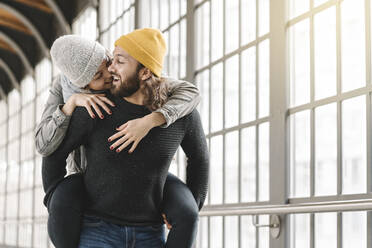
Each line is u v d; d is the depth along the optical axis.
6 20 14.02
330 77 3.87
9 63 16.25
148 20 7.18
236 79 5.14
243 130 5.00
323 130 3.91
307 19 4.14
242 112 5.04
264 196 4.64
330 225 3.76
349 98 3.65
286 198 4.29
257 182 4.75
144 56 2.06
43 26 12.81
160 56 2.12
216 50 5.52
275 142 4.43
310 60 4.08
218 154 5.45
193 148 2.24
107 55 2.15
